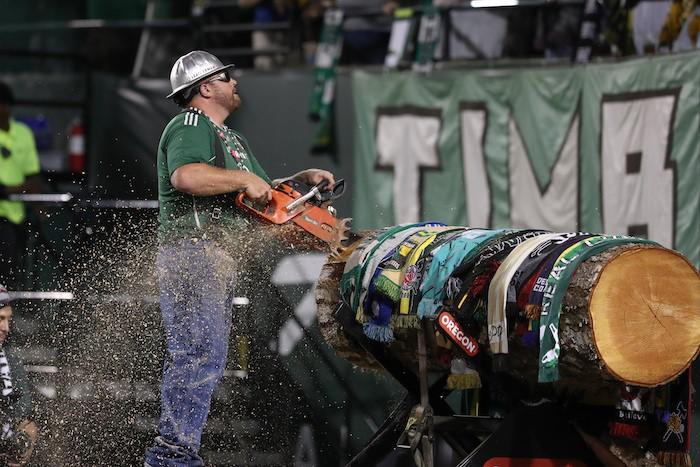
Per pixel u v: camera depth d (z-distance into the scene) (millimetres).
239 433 18703
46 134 29797
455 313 10352
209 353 12172
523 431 10367
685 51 18438
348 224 12445
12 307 18656
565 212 20219
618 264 9469
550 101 20438
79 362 18031
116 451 16719
